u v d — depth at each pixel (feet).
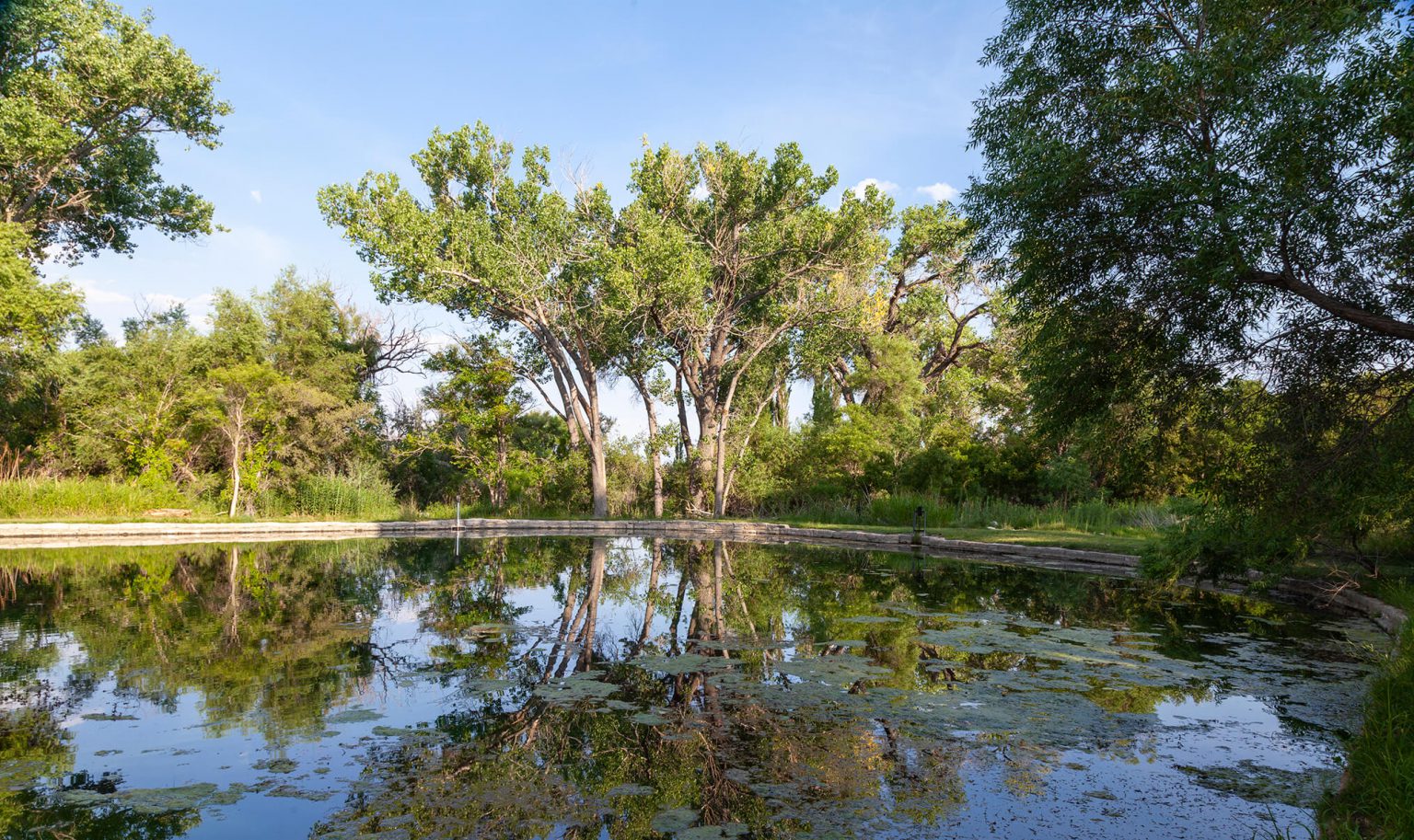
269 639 20.92
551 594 30.01
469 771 11.53
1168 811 10.43
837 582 33.86
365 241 74.74
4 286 56.59
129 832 9.39
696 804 10.46
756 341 84.38
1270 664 18.52
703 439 85.30
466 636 21.67
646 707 14.87
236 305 83.71
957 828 9.82
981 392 92.68
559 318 81.66
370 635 21.62
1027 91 24.72
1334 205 18.40
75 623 22.82
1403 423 21.21
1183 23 22.84
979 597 29.40
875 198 79.10
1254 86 18.56
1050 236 23.35
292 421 75.61
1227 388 24.45
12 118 61.21
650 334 83.15
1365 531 27.73
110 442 70.38
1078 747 12.91
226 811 10.02
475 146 81.10
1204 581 33.65
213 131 76.64
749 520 76.02
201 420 70.08
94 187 77.15
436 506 85.81
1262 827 9.97
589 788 10.97
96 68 66.85
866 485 75.92
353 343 96.12
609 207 83.61
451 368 88.17
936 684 16.61
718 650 20.02
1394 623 21.77
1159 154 21.34
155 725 13.50
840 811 10.30
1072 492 64.44
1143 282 22.86
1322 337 22.76
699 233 83.97
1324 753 12.74
